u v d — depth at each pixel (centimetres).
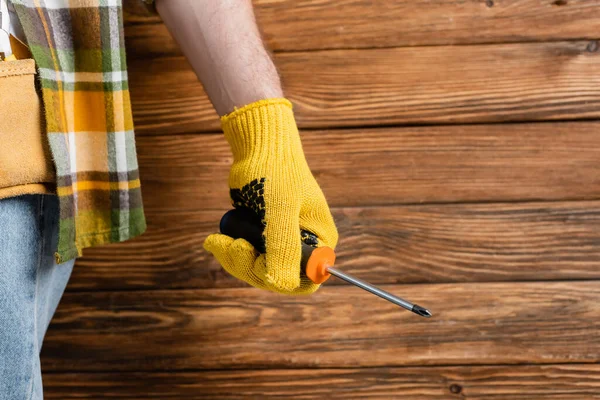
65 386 115
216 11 91
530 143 112
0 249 86
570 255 113
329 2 110
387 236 114
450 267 114
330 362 115
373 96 112
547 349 114
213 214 114
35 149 87
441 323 114
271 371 115
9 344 86
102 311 115
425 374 115
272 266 88
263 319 115
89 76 93
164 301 115
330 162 113
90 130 94
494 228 113
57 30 92
